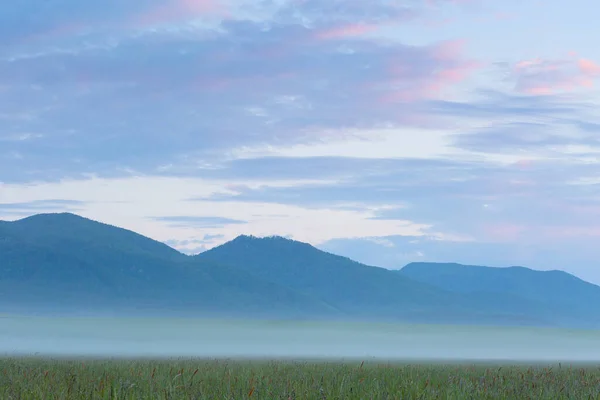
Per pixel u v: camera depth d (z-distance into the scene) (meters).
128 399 19.73
